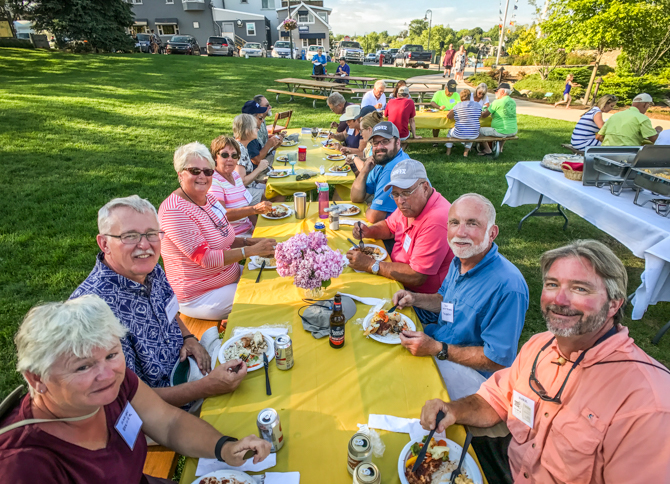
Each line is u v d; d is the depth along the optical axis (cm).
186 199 269
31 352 102
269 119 1068
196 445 140
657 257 284
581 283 128
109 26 2072
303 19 3659
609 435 121
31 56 1703
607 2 1255
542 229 521
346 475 129
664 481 111
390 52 4097
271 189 437
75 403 108
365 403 158
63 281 373
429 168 745
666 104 1356
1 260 397
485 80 1945
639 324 350
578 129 669
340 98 707
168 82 1447
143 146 782
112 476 121
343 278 253
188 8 3309
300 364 179
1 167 627
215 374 163
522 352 159
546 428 140
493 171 731
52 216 490
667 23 1230
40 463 103
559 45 1440
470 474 130
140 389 148
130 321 177
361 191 391
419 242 259
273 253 268
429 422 144
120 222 171
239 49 3075
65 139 785
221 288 277
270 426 133
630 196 358
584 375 131
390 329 200
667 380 119
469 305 203
